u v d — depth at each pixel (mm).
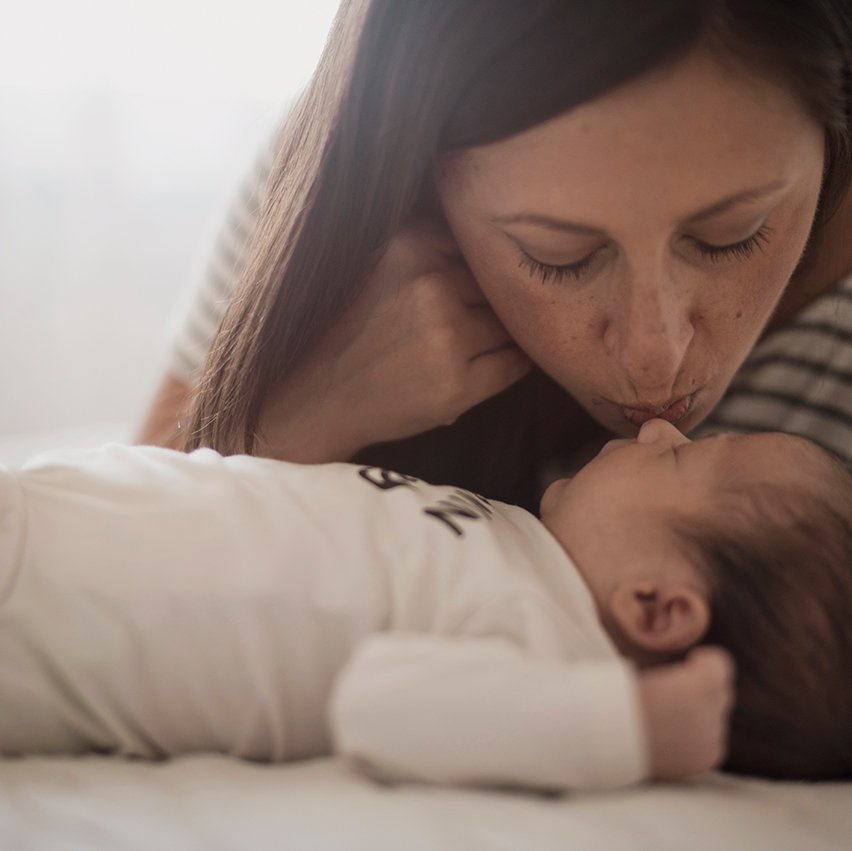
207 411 1107
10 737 804
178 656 798
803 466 910
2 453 2016
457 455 1230
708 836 663
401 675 729
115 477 869
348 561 833
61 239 2529
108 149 2508
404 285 1087
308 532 843
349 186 979
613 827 666
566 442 1246
